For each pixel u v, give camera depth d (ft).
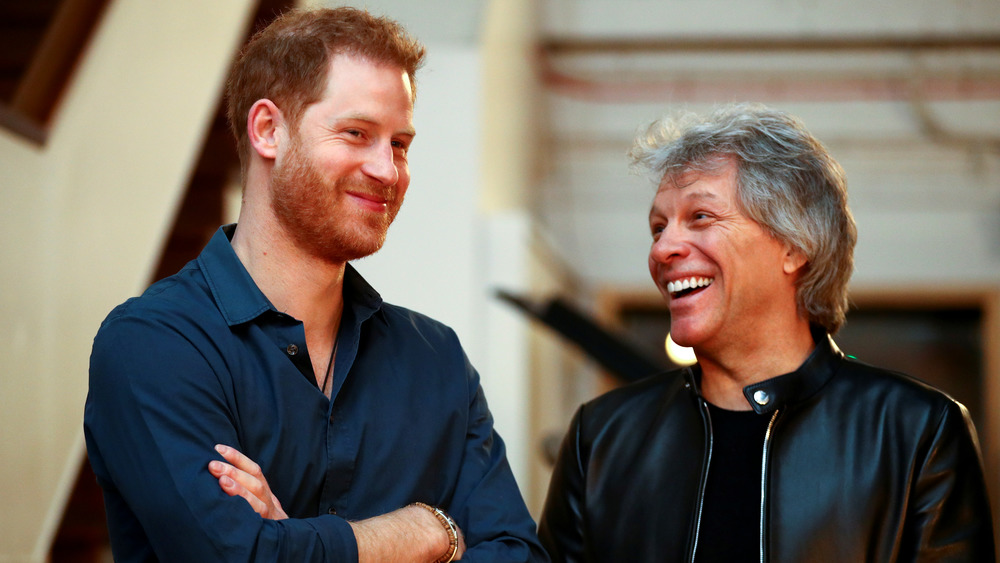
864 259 52.70
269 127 9.07
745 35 49.32
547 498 11.83
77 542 23.48
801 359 10.49
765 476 9.94
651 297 53.36
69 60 17.20
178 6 20.52
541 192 52.01
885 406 10.03
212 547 8.03
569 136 52.06
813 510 9.74
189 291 9.14
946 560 9.52
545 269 41.11
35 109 16.55
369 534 8.58
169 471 8.21
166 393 8.45
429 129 30.42
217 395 8.64
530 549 9.80
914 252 52.37
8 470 15.10
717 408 10.61
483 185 31.68
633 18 49.60
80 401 17.57
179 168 21.12
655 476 10.62
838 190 10.32
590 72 51.16
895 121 50.57
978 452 9.94
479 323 31.32
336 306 9.61
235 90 9.38
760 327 10.29
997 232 51.70
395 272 30.27
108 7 17.75
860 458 9.84
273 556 8.04
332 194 8.87
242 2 23.56
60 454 16.88
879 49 49.49
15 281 15.26
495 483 10.12
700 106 50.93
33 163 15.76
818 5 48.55
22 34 18.86
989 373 52.31
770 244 10.16
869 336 54.70
